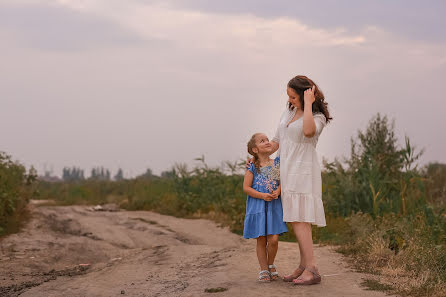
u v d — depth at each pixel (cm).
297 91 459
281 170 461
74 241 971
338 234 927
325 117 466
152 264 691
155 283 555
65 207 1662
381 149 1226
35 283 614
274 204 470
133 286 551
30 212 1359
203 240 1013
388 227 763
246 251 707
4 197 1090
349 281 475
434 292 426
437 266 543
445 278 491
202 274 565
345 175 1177
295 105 465
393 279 489
